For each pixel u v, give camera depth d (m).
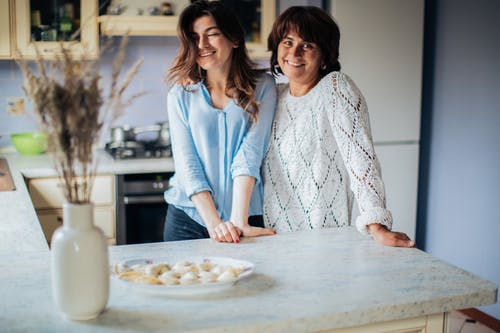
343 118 2.08
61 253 1.34
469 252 3.94
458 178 4.02
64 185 1.38
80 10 3.71
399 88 4.05
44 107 1.30
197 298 1.50
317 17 2.18
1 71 4.08
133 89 4.25
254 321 1.37
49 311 1.42
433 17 4.19
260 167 2.35
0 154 4.09
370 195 2.00
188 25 2.27
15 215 2.54
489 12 3.69
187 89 2.33
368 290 1.56
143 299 1.49
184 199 2.41
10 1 3.63
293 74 2.21
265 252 1.88
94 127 1.34
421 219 4.41
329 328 1.42
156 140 4.21
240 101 2.29
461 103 3.96
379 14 3.93
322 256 1.84
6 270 1.70
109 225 3.72
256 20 3.96
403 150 4.11
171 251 1.89
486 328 3.72
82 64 1.36
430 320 1.56
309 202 2.21
